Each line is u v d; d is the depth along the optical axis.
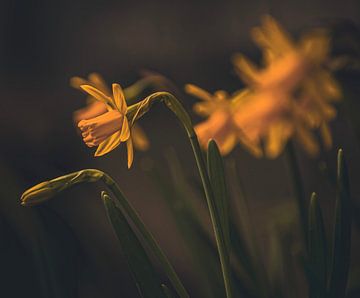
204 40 3.20
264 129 1.00
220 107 0.95
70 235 1.01
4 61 3.32
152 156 2.75
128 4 3.33
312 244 0.82
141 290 0.77
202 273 1.02
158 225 2.37
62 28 3.37
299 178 0.98
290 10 2.96
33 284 1.14
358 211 1.06
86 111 0.90
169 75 3.19
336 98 1.03
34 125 2.41
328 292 0.82
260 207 2.21
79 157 2.57
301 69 1.02
